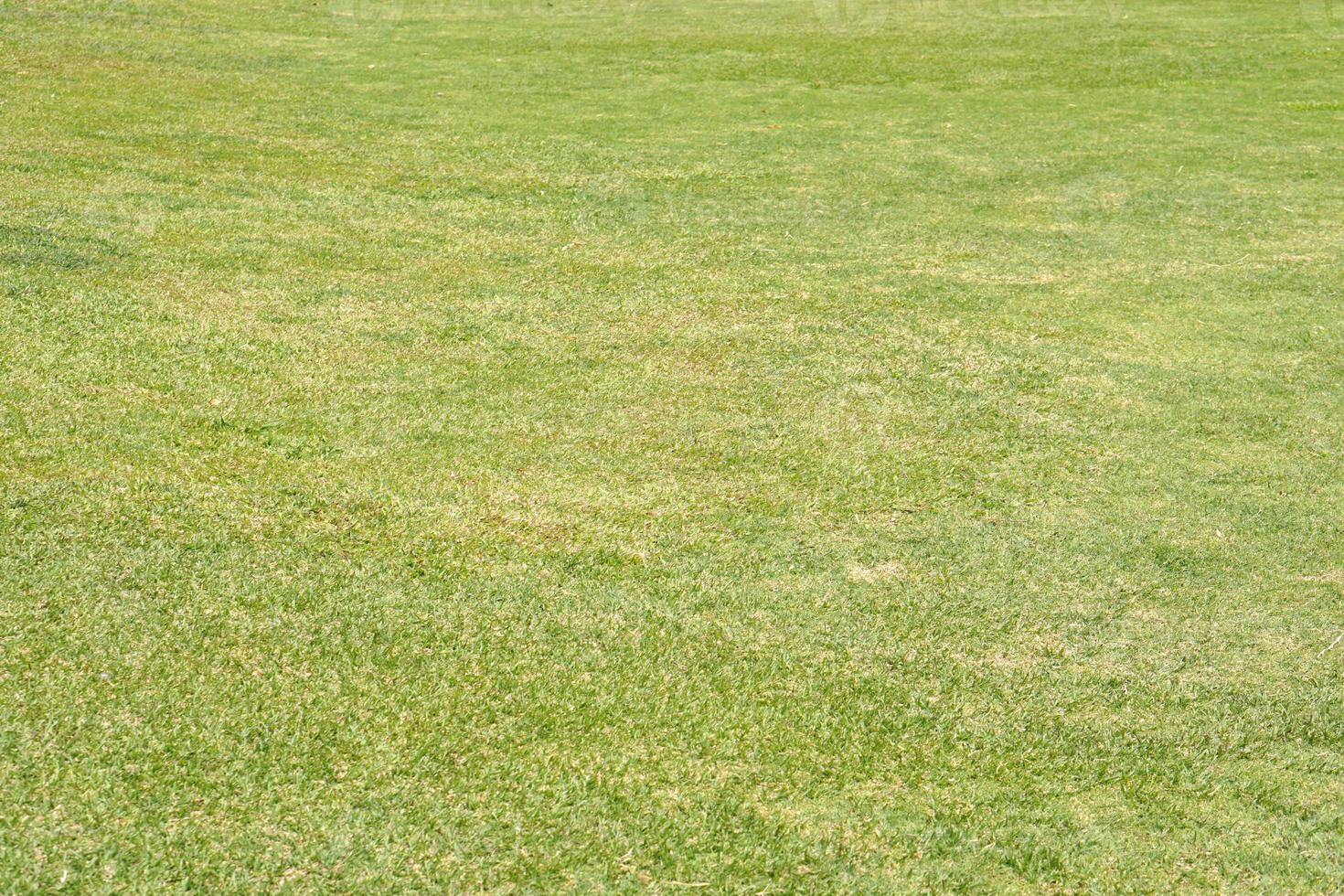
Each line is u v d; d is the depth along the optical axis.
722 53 18.52
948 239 9.98
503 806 3.78
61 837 3.52
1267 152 13.18
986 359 7.52
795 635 4.75
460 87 15.52
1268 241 10.14
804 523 5.57
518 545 5.22
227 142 11.88
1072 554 5.43
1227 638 4.88
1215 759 4.21
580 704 4.27
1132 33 20.30
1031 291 8.80
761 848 3.70
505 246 9.30
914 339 7.79
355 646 4.47
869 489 5.91
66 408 6.00
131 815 3.62
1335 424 6.81
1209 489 6.06
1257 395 7.16
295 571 4.89
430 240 9.29
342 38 18.45
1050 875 3.68
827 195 11.16
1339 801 4.04
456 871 3.53
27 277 7.56
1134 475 6.18
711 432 6.40
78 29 16.81
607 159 12.11
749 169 11.96
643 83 16.31
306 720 4.07
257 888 3.41
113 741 3.90
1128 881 3.67
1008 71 17.50
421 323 7.59
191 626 4.49
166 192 9.90
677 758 4.05
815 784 3.98
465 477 5.74
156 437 5.82
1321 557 5.49
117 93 13.65
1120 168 12.36
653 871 3.59
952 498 5.87
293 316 7.49
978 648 4.75
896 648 4.71
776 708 4.32
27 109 12.49
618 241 9.56
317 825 3.65
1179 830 3.88
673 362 7.27
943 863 3.70
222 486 5.46
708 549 5.31
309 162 11.37
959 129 14.03
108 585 4.68
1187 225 10.54
